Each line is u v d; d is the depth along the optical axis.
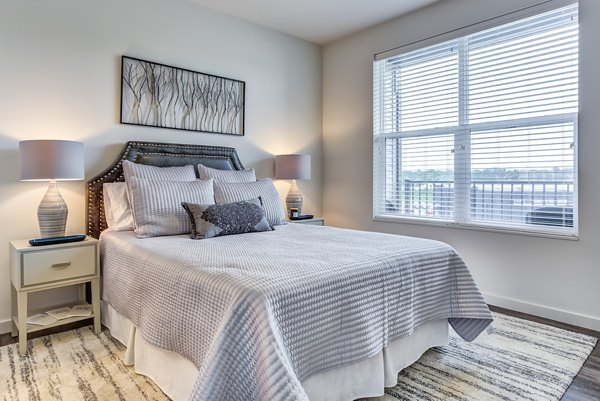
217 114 3.40
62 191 2.63
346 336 1.50
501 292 2.92
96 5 2.72
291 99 4.00
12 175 2.44
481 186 3.06
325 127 4.28
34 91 2.49
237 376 1.21
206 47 3.31
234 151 3.47
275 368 1.15
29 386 1.75
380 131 3.79
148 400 1.64
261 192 2.96
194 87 3.24
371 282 1.62
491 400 1.66
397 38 3.54
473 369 1.94
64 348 2.15
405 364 1.86
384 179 3.78
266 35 3.76
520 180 2.83
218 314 1.33
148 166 2.75
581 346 2.21
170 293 1.59
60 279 2.23
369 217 3.87
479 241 3.05
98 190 2.70
